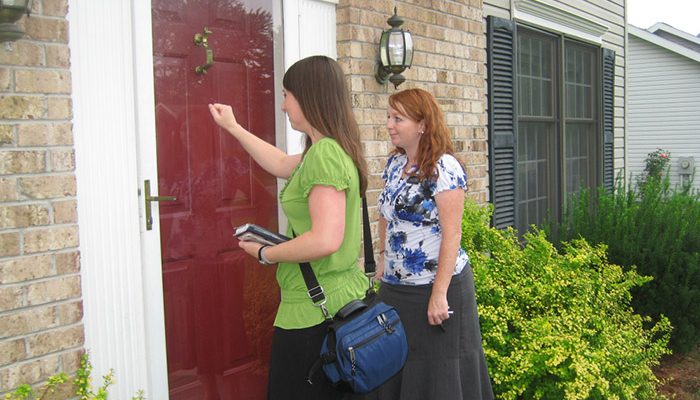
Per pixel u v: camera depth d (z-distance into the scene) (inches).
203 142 120.1
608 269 162.7
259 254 83.9
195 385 120.1
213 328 122.7
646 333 165.2
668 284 189.0
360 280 88.8
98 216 100.8
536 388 133.4
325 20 143.0
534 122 253.0
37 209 91.2
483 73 191.6
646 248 193.3
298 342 83.8
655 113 676.7
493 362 134.0
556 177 266.5
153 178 108.2
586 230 210.4
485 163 193.8
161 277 110.3
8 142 88.4
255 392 130.3
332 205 80.0
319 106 84.1
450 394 111.5
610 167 310.7
